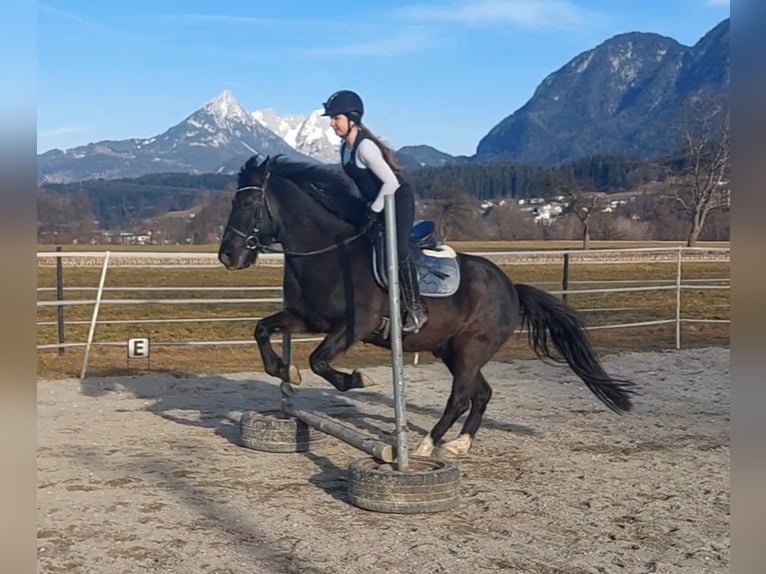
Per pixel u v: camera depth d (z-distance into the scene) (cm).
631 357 1239
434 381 1070
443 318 632
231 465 646
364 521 514
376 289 602
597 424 817
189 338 1417
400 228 594
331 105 586
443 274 635
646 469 650
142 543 468
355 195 617
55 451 683
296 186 625
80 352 1232
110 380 1030
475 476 623
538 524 517
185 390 981
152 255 1063
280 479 608
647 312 1777
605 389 687
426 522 515
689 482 616
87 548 459
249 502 548
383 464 579
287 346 682
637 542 489
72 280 2134
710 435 774
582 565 449
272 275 2416
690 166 3838
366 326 604
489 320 652
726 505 563
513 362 1219
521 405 912
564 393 986
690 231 3878
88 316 1672
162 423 802
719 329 1579
